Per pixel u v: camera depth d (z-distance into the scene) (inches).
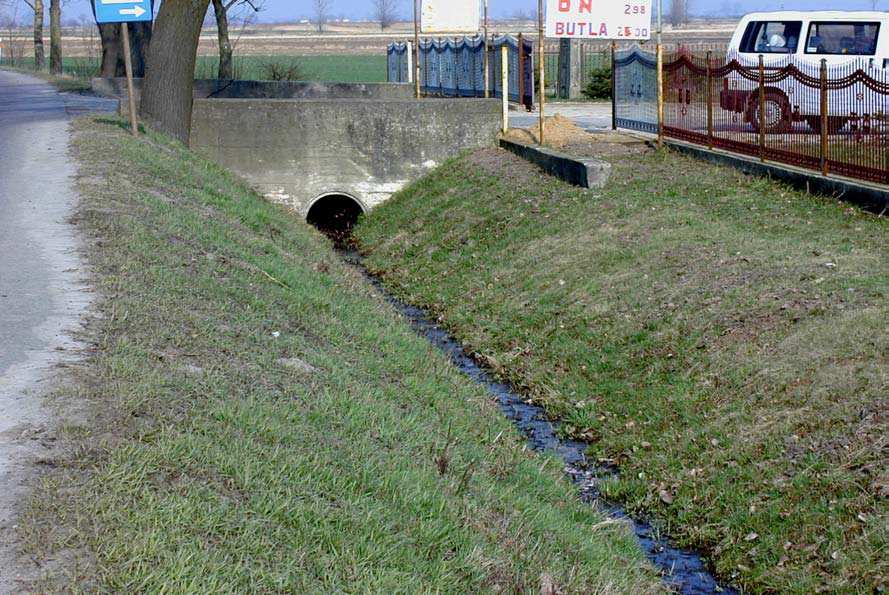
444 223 717.9
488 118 860.6
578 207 625.9
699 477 324.2
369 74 2201.0
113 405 234.5
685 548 298.7
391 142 854.5
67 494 190.2
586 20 781.3
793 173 581.9
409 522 223.9
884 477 283.9
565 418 395.5
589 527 289.1
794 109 601.6
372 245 756.6
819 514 285.0
